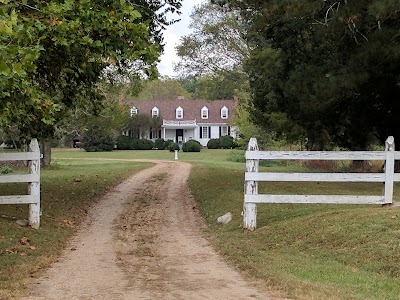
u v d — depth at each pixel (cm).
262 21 1781
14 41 796
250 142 1088
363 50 1553
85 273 764
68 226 1187
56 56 1224
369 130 2144
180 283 709
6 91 850
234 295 643
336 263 822
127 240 1048
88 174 2528
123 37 1142
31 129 1435
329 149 3048
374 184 1877
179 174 2706
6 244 913
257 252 906
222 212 1348
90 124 3247
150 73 1220
